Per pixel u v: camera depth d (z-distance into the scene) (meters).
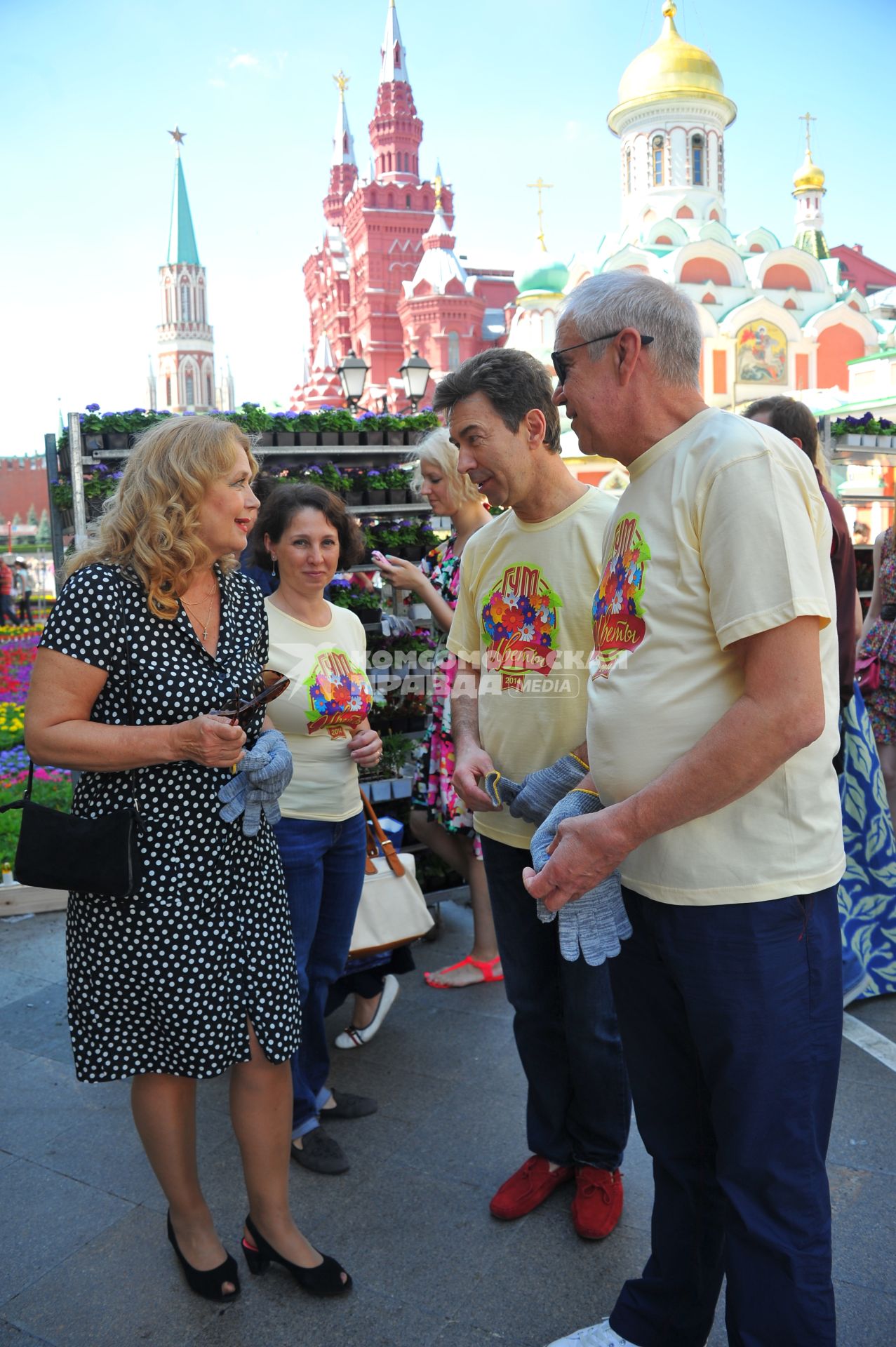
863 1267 2.10
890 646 4.08
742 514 1.34
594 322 1.49
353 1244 2.24
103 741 1.70
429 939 4.07
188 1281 2.11
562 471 2.15
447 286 41.31
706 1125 1.69
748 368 34.12
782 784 1.44
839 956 1.53
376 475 4.74
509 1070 3.01
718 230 35.97
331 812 2.56
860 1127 2.62
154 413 4.77
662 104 38.59
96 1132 2.73
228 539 1.81
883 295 42.50
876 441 6.15
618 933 1.63
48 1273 2.17
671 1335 1.72
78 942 1.83
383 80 50.97
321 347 43.28
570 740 2.18
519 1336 1.96
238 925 1.89
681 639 1.44
